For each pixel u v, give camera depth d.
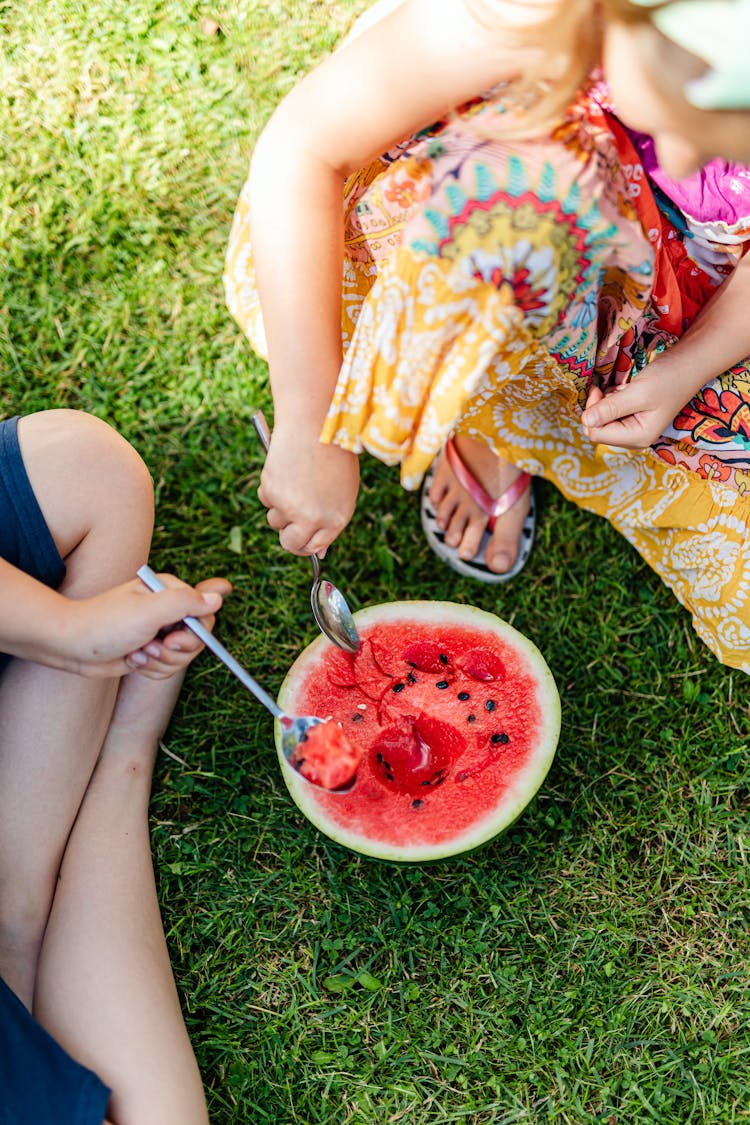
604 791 1.87
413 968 1.71
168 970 1.58
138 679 1.82
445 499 2.08
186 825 1.83
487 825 1.58
